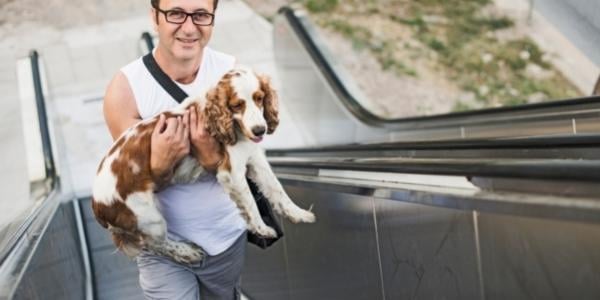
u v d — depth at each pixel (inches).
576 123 196.9
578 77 460.1
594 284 74.9
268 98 98.4
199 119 97.7
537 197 78.0
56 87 467.5
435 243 106.8
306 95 420.5
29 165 297.0
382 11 569.6
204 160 99.2
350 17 564.7
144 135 99.3
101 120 434.9
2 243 117.3
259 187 103.8
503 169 84.4
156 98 105.3
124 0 573.6
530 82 474.3
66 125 431.5
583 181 70.5
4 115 442.9
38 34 538.6
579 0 462.3
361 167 131.4
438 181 106.7
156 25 103.7
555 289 81.2
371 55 529.3
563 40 479.8
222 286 115.8
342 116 378.9
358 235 137.1
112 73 483.8
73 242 269.7
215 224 108.7
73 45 521.7
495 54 503.2
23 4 567.8
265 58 495.2
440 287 107.6
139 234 101.8
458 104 483.2
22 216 155.3
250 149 99.6
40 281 126.6
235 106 95.1
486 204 85.4
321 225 158.2
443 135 283.4
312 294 172.4
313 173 161.3
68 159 404.5
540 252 82.7
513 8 528.7
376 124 345.7
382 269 128.2
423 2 571.5
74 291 213.2
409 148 158.2
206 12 101.6
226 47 508.4
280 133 426.0
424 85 499.8
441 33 538.6
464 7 550.3
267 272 210.4
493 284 93.3
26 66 391.9
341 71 396.8
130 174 99.5
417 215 111.7
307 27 421.1
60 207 237.6
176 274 111.4
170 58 104.1
